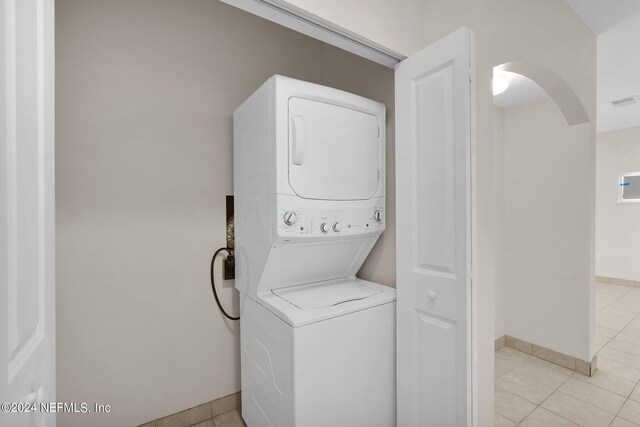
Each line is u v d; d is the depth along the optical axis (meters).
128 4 1.75
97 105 1.66
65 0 1.58
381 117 1.80
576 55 2.21
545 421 2.06
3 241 0.54
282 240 1.45
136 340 1.77
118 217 1.72
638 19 2.21
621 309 4.18
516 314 3.15
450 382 1.35
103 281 1.68
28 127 0.66
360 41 1.41
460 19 1.48
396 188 1.61
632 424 2.02
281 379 1.42
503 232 3.24
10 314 0.57
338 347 1.43
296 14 1.20
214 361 2.03
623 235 5.30
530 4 1.80
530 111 3.08
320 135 1.54
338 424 1.44
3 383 0.54
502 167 3.23
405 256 1.56
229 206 2.08
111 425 1.71
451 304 1.34
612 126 5.06
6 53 0.55
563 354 2.80
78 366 1.62
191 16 1.95
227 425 1.94
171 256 1.88
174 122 1.89
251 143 1.69
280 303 1.52
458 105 1.30
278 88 1.42
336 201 1.60
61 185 1.57
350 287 1.82
